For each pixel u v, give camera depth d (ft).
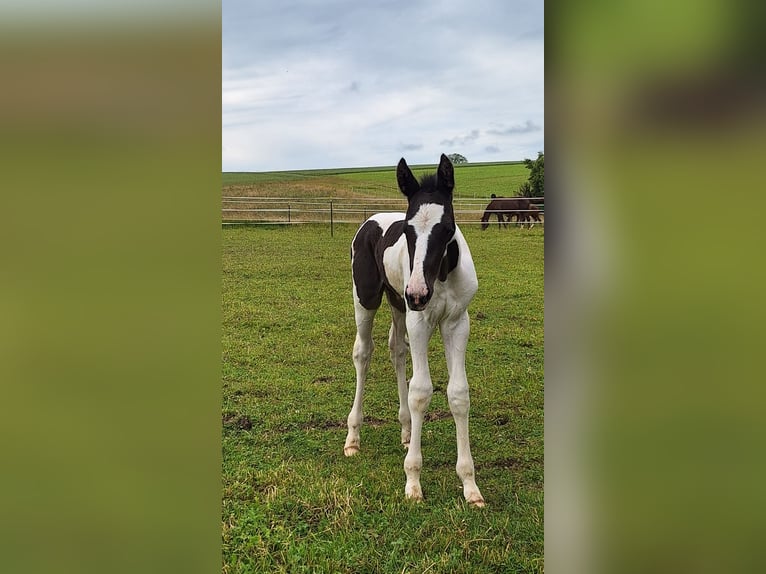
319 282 29.35
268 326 22.97
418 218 10.73
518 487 11.65
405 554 9.51
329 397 17.01
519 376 17.25
